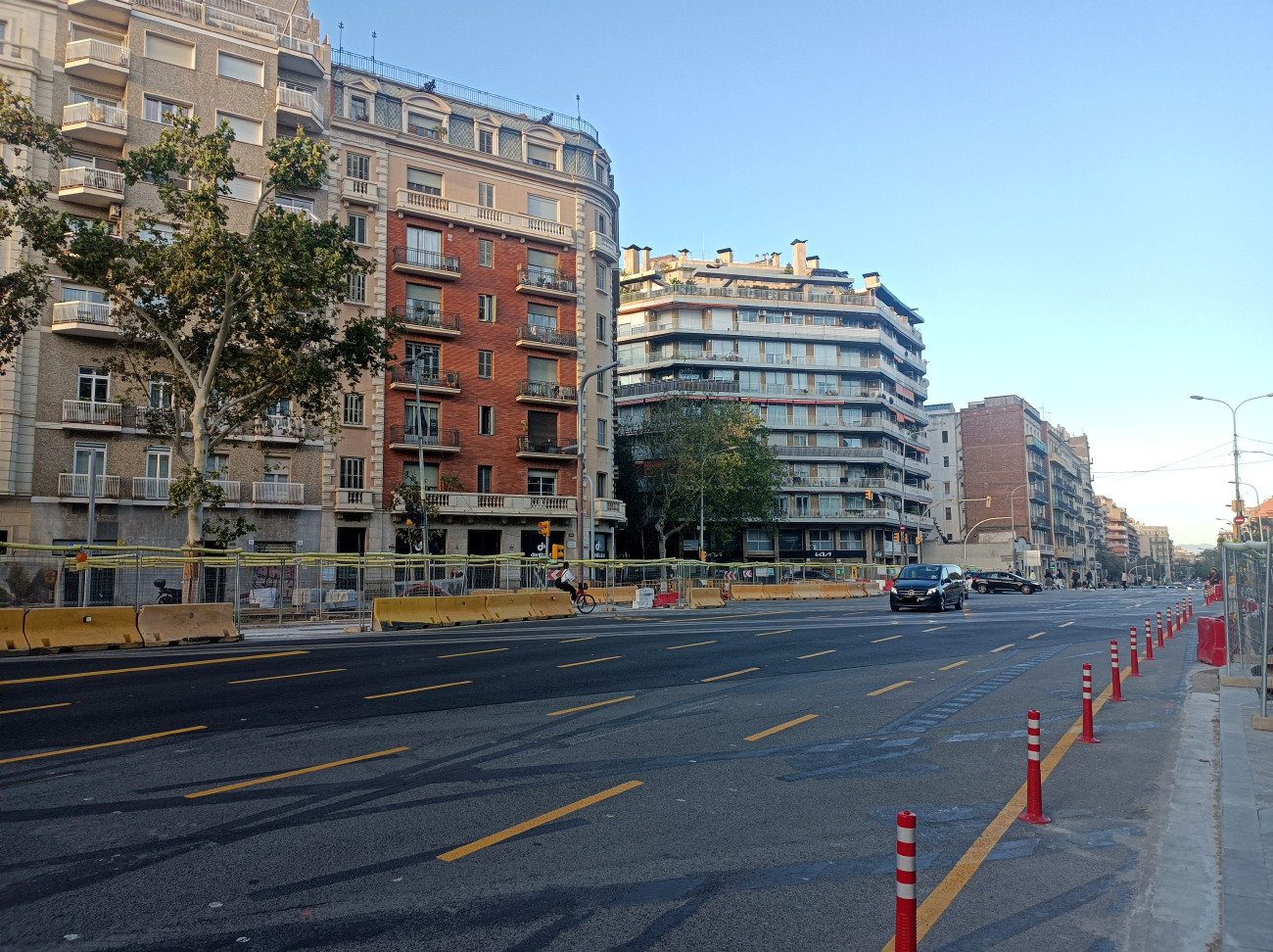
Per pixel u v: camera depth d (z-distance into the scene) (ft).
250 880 15.89
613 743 27.76
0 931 13.57
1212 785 22.89
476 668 45.80
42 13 113.70
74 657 51.31
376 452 138.62
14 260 107.76
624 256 272.72
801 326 253.65
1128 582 515.91
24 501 109.29
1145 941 13.71
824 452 252.21
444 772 23.98
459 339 148.66
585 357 163.63
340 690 37.88
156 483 118.01
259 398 87.97
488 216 152.76
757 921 14.40
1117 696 36.94
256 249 79.00
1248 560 42.47
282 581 78.89
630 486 196.34
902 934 10.64
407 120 148.56
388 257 142.51
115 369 86.48
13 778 22.95
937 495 330.13
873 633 68.74
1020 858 17.57
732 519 203.41
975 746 27.81
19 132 71.26
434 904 14.89
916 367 299.99
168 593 70.18
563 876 16.31
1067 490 401.90
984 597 160.66
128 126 116.47
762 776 23.93
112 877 15.97
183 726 29.96
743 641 61.72
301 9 141.69
